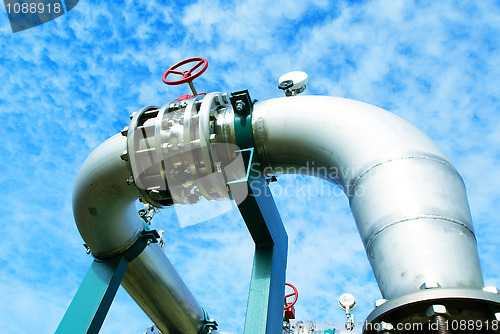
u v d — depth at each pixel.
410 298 2.61
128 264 5.95
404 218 3.28
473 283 2.96
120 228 5.48
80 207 5.28
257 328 4.32
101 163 5.01
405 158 3.68
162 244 6.32
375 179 3.66
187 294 6.70
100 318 5.10
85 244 5.75
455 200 3.42
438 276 2.94
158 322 6.75
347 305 9.54
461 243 3.14
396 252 3.17
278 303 4.80
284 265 5.32
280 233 5.41
